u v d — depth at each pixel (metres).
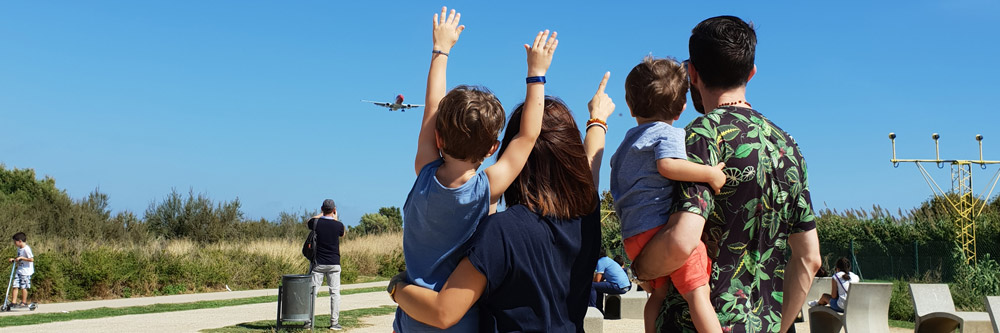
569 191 2.29
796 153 2.50
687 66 2.64
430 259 2.29
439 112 2.27
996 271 16.98
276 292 22.14
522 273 2.16
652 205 2.30
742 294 2.33
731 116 2.38
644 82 2.51
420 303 2.22
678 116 2.58
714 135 2.32
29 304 16.39
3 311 15.32
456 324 2.26
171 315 13.95
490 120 2.21
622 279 12.63
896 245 24.53
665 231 2.22
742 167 2.31
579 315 2.31
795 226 2.50
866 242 25.11
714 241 2.33
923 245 23.98
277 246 28.31
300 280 11.21
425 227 2.26
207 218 32.56
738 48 2.47
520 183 2.29
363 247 34.12
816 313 11.21
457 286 2.15
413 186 2.33
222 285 23.53
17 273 16.25
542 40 2.38
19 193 36.50
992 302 9.14
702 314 2.24
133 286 20.52
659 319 2.44
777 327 2.40
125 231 30.81
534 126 2.29
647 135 2.35
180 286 21.92
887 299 10.31
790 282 2.54
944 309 10.74
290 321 11.69
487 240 2.15
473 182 2.22
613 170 2.49
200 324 12.23
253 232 34.34
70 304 17.16
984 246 23.66
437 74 2.62
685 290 2.28
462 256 2.27
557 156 2.29
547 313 2.19
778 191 2.40
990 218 24.66
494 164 2.29
